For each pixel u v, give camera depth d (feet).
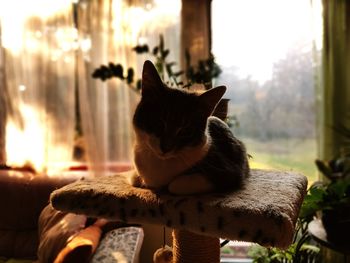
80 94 6.73
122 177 3.78
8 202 6.37
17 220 6.35
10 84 6.76
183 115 2.94
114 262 4.23
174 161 2.93
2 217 6.37
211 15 6.69
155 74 3.04
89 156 6.68
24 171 6.86
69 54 6.70
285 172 3.98
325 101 6.17
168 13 6.57
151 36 6.62
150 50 6.60
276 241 2.41
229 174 3.00
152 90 3.10
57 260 4.26
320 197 4.43
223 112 4.00
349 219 4.21
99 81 6.64
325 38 6.15
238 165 3.19
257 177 3.67
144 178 3.09
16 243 6.29
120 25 6.58
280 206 2.61
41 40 6.67
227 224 2.57
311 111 6.63
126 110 6.75
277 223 2.42
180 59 6.56
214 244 3.27
